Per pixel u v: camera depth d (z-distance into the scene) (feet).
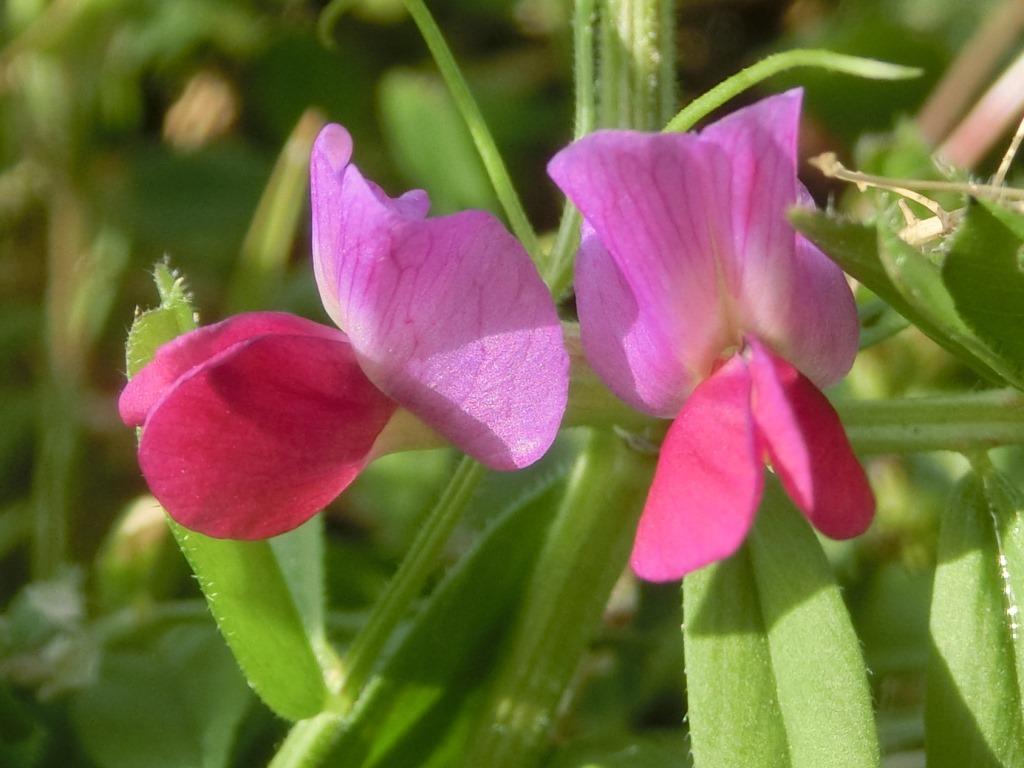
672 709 0.51
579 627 0.42
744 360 0.36
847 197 0.63
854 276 0.37
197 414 0.36
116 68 0.66
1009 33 0.61
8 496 0.60
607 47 0.41
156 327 0.38
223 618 0.40
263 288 0.61
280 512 0.37
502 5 0.72
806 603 0.38
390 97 0.64
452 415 0.37
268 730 0.48
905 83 0.65
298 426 0.36
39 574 0.57
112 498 0.60
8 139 0.63
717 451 0.35
